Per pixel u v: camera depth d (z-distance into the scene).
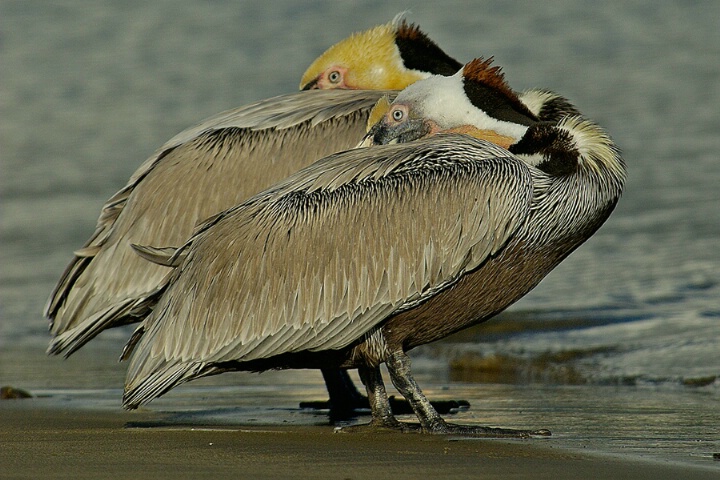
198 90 32.59
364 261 9.98
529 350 14.40
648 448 9.16
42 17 41.12
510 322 15.61
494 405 11.72
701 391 12.20
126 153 27.97
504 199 9.82
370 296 9.97
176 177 12.09
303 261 10.09
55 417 11.18
